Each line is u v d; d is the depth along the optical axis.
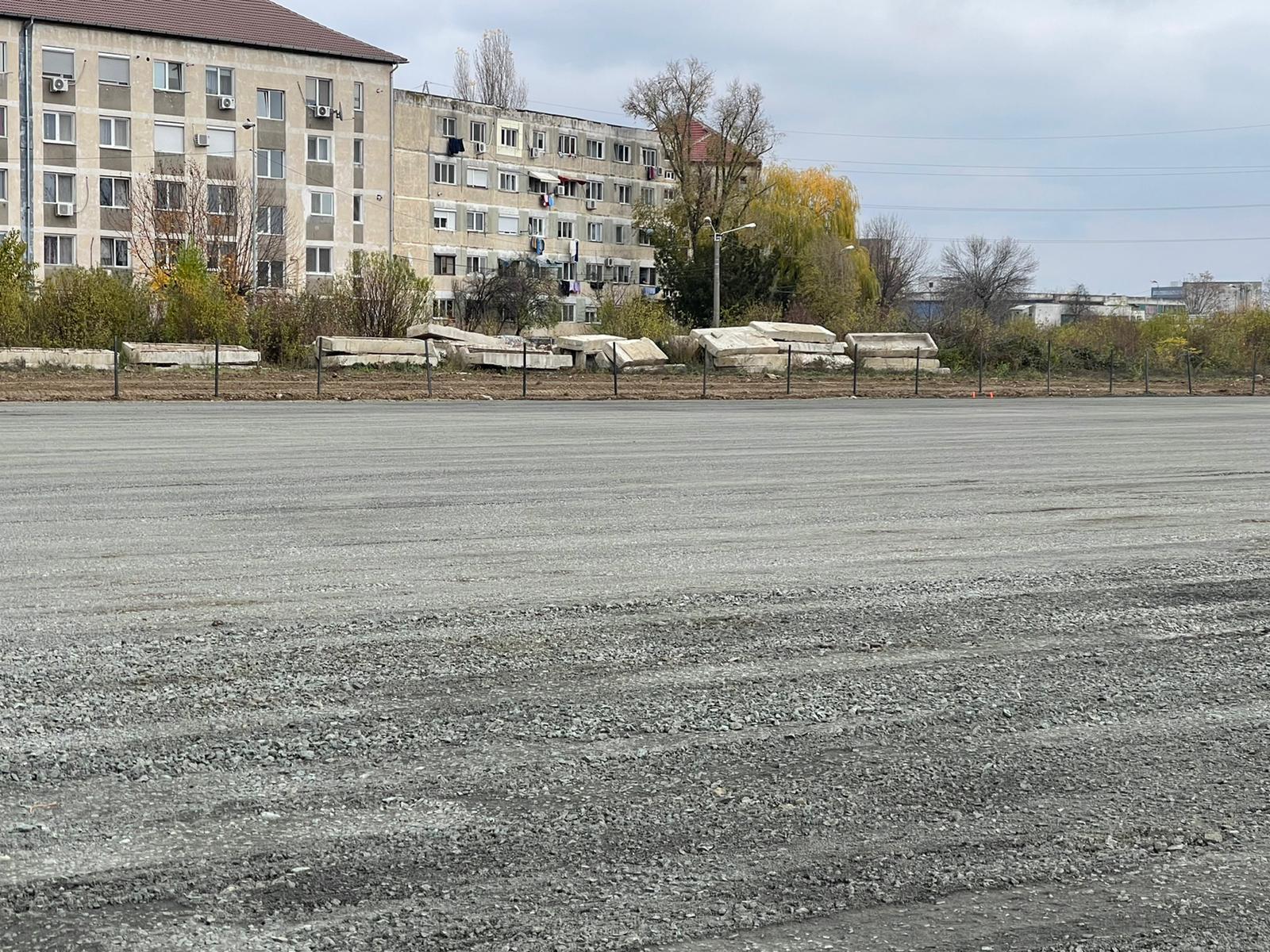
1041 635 5.68
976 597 6.56
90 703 4.46
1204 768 3.88
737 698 4.61
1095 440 18.83
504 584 6.80
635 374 44.41
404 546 8.06
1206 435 20.20
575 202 87.00
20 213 61.06
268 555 7.67
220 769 3.78
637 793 3.60
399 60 70.94
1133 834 3.35
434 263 78.75
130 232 63.09
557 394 33.97
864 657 5.24
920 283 128.62
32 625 5.72
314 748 3.98
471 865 3.10
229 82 66.12
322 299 43.84
